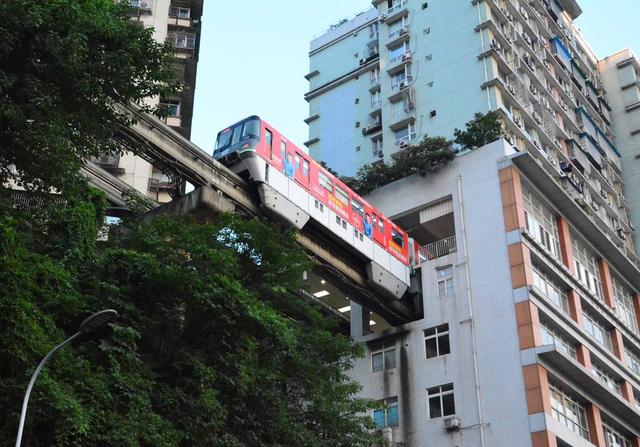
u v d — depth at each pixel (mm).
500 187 37906
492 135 41219
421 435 34312
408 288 37906
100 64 17891
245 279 23047
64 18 17141
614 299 44188
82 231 19562
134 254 19938
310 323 25250
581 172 58656
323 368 23828
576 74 65250
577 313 38469
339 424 23094
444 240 39469
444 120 51094
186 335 20328
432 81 53156
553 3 68062
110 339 18188
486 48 51625
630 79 70188
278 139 31547
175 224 22422
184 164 27672
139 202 24938
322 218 32625
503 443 32031
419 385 35594
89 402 16438
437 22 55094
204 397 18547
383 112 55281
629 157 67188
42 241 19391
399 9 57969
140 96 18906
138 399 17328
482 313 35406
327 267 33875
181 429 18469
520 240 35969
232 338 20312
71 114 17750
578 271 41312
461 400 34031
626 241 61562
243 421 19922
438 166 40719
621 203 63344
